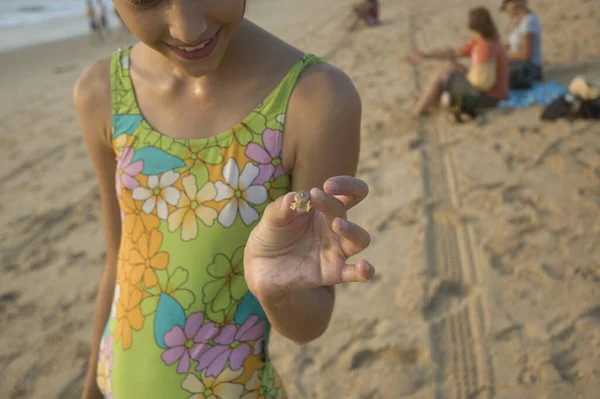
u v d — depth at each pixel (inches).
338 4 719.7
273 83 42.7
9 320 141.3
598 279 123.6
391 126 223.1
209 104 43.3
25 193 216.8
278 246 34.7
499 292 123.9
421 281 130.0
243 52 43.1
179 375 43.8
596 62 275.7
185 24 36.1
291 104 42.1
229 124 42.9
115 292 48.8
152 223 44.3
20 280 158.6
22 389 119.3
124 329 45.9
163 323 43.9
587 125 197.3
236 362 44.3
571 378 102.3
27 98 390.3
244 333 44.6
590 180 161.8
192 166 43.1
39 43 818.2
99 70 47.8
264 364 46.3
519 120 210.8
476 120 215.5
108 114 46.9
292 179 43.5
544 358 106.8
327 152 42.0
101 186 51.3
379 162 193.0
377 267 137.7
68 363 125.3
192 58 38.3
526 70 243.4
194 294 43.3
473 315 118.9
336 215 32.4
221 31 38.3
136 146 44.9
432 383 105.3
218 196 42.6
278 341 120.8
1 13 1295.5
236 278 43.6
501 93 225.5
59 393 117.5
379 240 148.3
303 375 110.6
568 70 269.1
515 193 160.7
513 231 143.3
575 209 149.0
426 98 227.0
